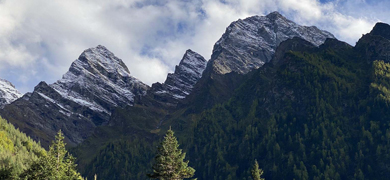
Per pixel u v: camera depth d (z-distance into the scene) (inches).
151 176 3496.6
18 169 4512.8
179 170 3479.3
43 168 3700.8
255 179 3878.0
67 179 3757.4
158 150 3560.5
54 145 3900.1
